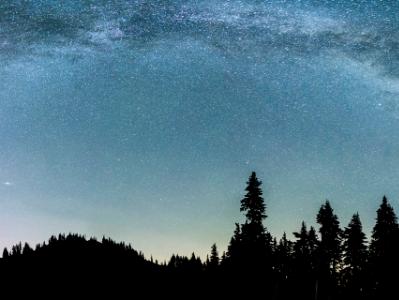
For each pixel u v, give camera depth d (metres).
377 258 38.44
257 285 34.31
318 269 44.00
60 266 103.81
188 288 77.94
